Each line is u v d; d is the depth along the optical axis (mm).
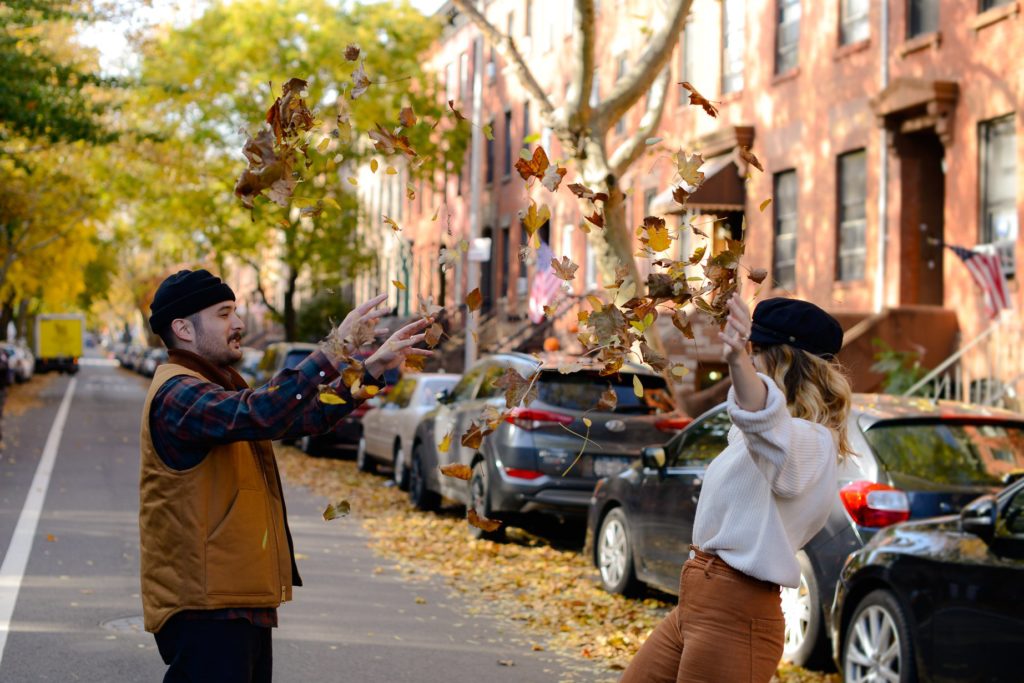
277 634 7941
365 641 7855
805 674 7348
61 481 16688
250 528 3523
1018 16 17016
